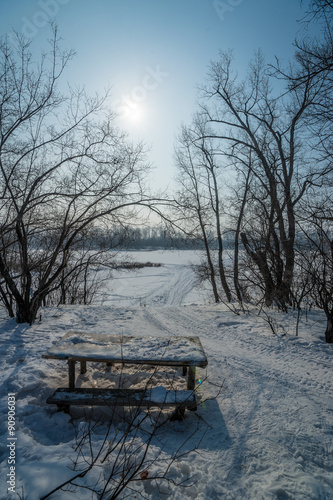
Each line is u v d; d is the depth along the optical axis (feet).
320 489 7.35
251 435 9.59
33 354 15.92
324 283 18.88
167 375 13.91
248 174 46.32
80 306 32.04
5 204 23.22
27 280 22.94
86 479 7.07
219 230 49.73
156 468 7.75
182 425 9.83
